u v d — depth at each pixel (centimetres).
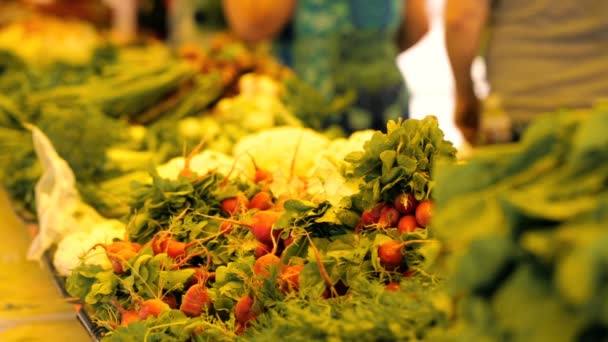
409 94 313
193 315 126
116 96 265
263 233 132
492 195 73
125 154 224
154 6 570
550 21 250
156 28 573
